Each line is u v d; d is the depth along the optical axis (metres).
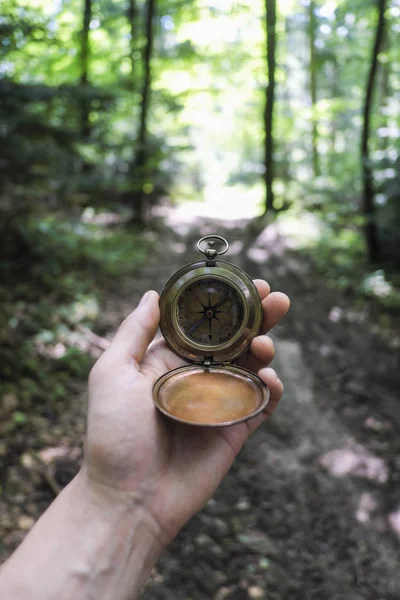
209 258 0.24
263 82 1.97
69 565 0.14
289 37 2.48
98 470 0.17
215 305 0.23
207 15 1.55
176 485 0.18
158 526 0.17
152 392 0.19
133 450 0.17
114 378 0.19
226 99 1.98
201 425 0.17
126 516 0.16
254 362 0.24
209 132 2.88
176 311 0.23
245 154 3.04
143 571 0.16
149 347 0.23
